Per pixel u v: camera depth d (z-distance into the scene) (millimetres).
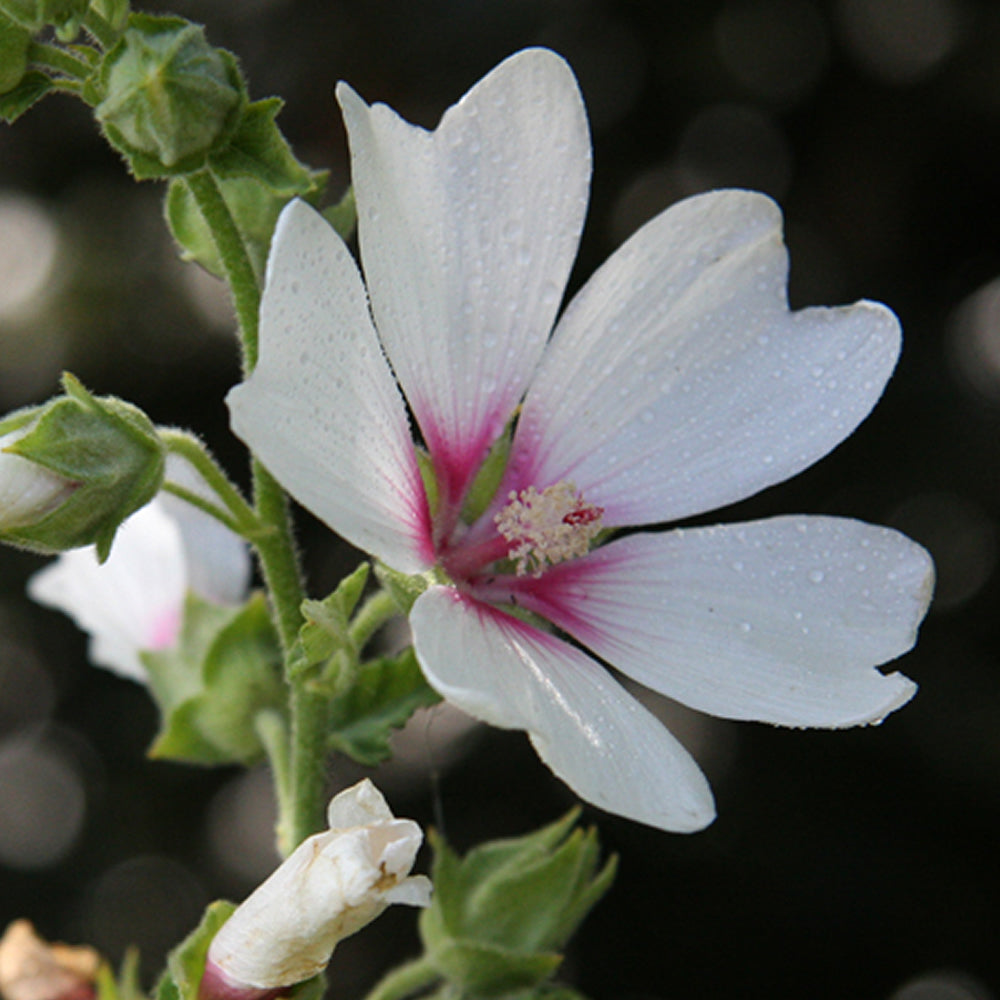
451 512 472
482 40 648
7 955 498
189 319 659
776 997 642
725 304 472
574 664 459
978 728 630
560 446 477
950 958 630
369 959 642
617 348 475
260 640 497
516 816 634
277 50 644
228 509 474
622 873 646
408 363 464
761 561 468
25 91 461
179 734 498
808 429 470
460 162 465
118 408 458
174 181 476
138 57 451
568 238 470
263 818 655
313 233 443
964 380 660
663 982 648
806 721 456
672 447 473
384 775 631
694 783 450
